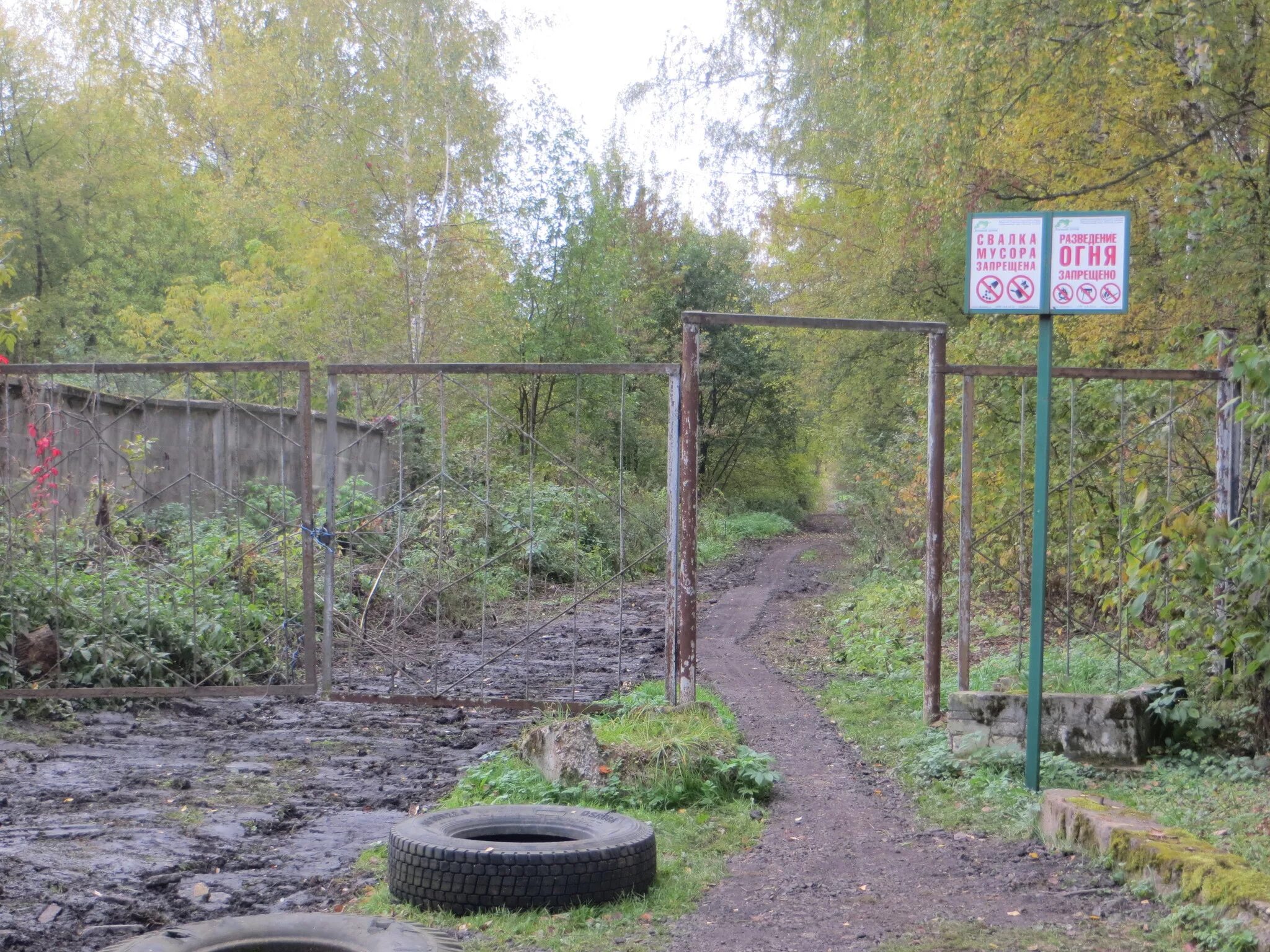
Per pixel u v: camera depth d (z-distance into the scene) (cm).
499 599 1641
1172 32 1086
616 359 2866
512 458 2245
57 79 3416
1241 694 726
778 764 723
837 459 2656
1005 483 1197
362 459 1952
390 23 2559
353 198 2522
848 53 1720
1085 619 1133
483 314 2666
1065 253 641
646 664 1174
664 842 543
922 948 408
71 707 856
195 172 3562
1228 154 1113
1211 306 1064
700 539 2855
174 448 1485
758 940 420
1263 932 386
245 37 3042
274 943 394
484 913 446
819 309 2384
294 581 1216
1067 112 1205
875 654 1150
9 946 411
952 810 609
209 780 678
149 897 471
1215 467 970
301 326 2295
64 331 3106
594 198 2834
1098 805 540
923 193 1334
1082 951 404
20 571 920
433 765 732
